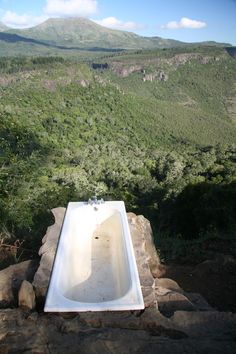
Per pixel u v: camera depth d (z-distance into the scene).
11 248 3.67
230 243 3.98
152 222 7.13
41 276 2.39
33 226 4.34
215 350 1.66
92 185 17.39
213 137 59.75
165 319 1.93
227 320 1.98
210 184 8.26
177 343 1.72
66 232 2.94
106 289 2.83
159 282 2.74
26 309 2.06
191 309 2.27
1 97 46.06
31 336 1.76
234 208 6.64
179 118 66.62
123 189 18.75
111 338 1.75
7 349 1.67
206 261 3.33
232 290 2.89
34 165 5.91
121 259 2.74
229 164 20.69
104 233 3.72
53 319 1.92
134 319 1.92
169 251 3.82
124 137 47.47
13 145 5.41
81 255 3.20
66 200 5.82
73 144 36.22
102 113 54.91
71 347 1.68
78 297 2.61
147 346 1.69
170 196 10.68
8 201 4.74
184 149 45.84
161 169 28.41
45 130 36.38
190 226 6.98
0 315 1.97
